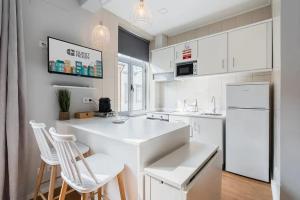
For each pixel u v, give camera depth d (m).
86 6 2.31
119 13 2.84
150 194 1.07
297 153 1.00
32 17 1.84
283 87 1.03
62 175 1.13
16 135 1.55
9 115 1.53
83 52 2.29
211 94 3.18
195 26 3.34
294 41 1.00
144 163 1.14
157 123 1.81
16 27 1.59
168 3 2.54
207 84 3.23
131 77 3.61
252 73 2.70
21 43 1.64
